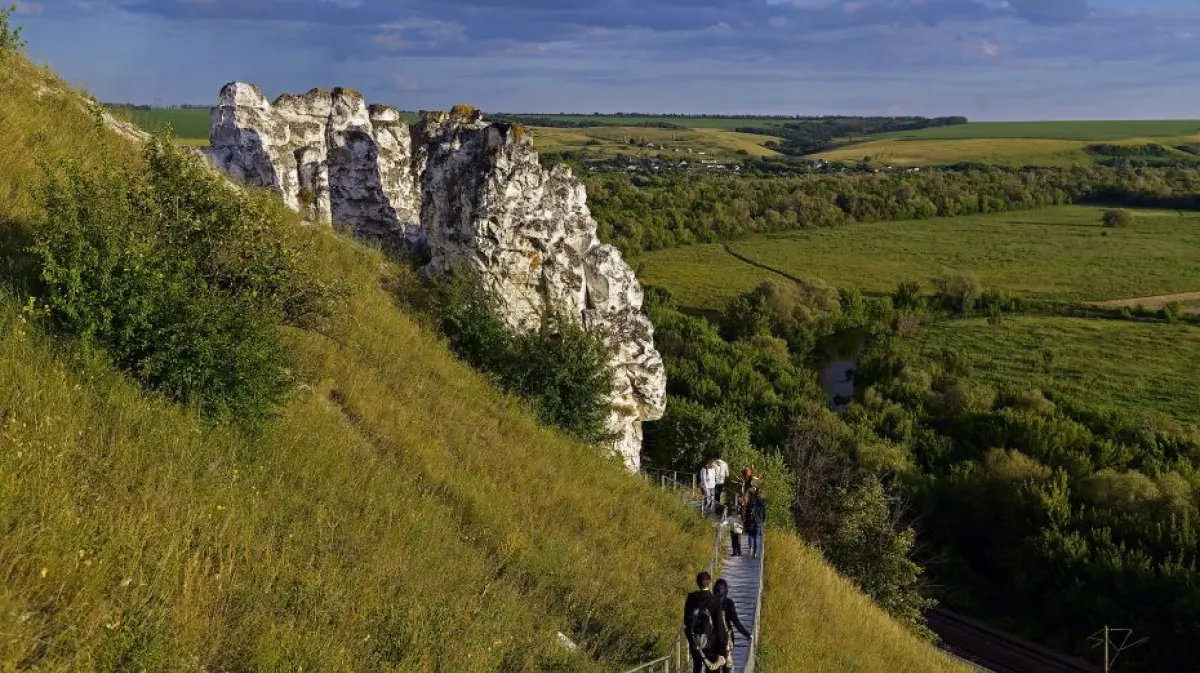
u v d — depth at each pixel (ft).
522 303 65.57
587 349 64.95
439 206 66.64
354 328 49.65
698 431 96.32
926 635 93.40
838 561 96.94
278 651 20.65
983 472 137.28
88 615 18.37
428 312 62.75
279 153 70.44
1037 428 147.43
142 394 28.78
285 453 31.99
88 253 28.84
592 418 64.69
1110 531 116.47
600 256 70.69
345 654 22.40
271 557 24.95
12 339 26.16
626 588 41.01
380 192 76.38
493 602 30.78
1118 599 108.68
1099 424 155.84
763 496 60.44
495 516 39.81
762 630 47.85
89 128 47.52
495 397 57.52
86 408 25.80
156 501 23.80
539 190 65.77
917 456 151.94
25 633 16.84
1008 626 117.50
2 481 20.01
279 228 45.93
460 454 45.44
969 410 162.61
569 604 35.65
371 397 43.06
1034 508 125.29
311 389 40.14
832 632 56.80
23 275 30.76
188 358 30.04
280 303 36.88
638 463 74.33
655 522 54.80
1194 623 98.78
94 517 21.67
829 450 134.00
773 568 60.18
